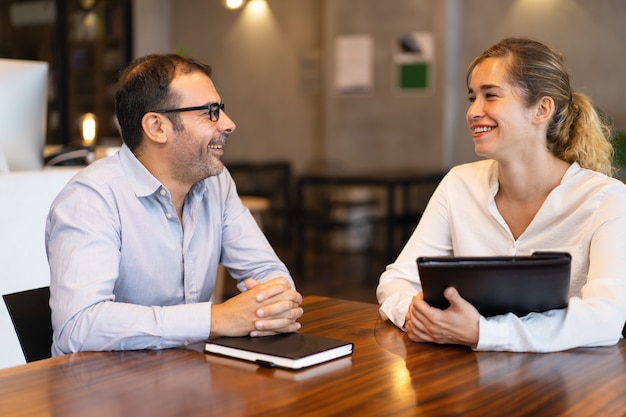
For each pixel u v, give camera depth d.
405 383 1.33
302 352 1.44
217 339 1.56
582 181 1.80
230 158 9.30
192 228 1.90
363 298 5.45
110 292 1.67
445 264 1.51
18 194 2.52
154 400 1.24
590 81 7.02
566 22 7.09
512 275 1.50
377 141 8.04
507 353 1.52
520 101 1.76
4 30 9.92
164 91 1.76
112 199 1.77
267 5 8.89
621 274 1.64
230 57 9.20
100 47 9.44
